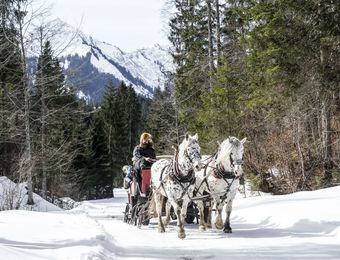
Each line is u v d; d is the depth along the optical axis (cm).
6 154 3030
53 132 3512
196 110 3152
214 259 812
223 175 1102
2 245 751
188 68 3266
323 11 1930
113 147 7256
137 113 9131
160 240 1032
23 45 2444
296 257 805
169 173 1083
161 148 4272
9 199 2127
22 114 2530
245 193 2219
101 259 748
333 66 1964
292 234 1047
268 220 1246
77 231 1039
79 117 3528
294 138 2092
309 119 2173
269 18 2009
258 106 2186
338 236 981
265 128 2267
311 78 2017
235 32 2898
